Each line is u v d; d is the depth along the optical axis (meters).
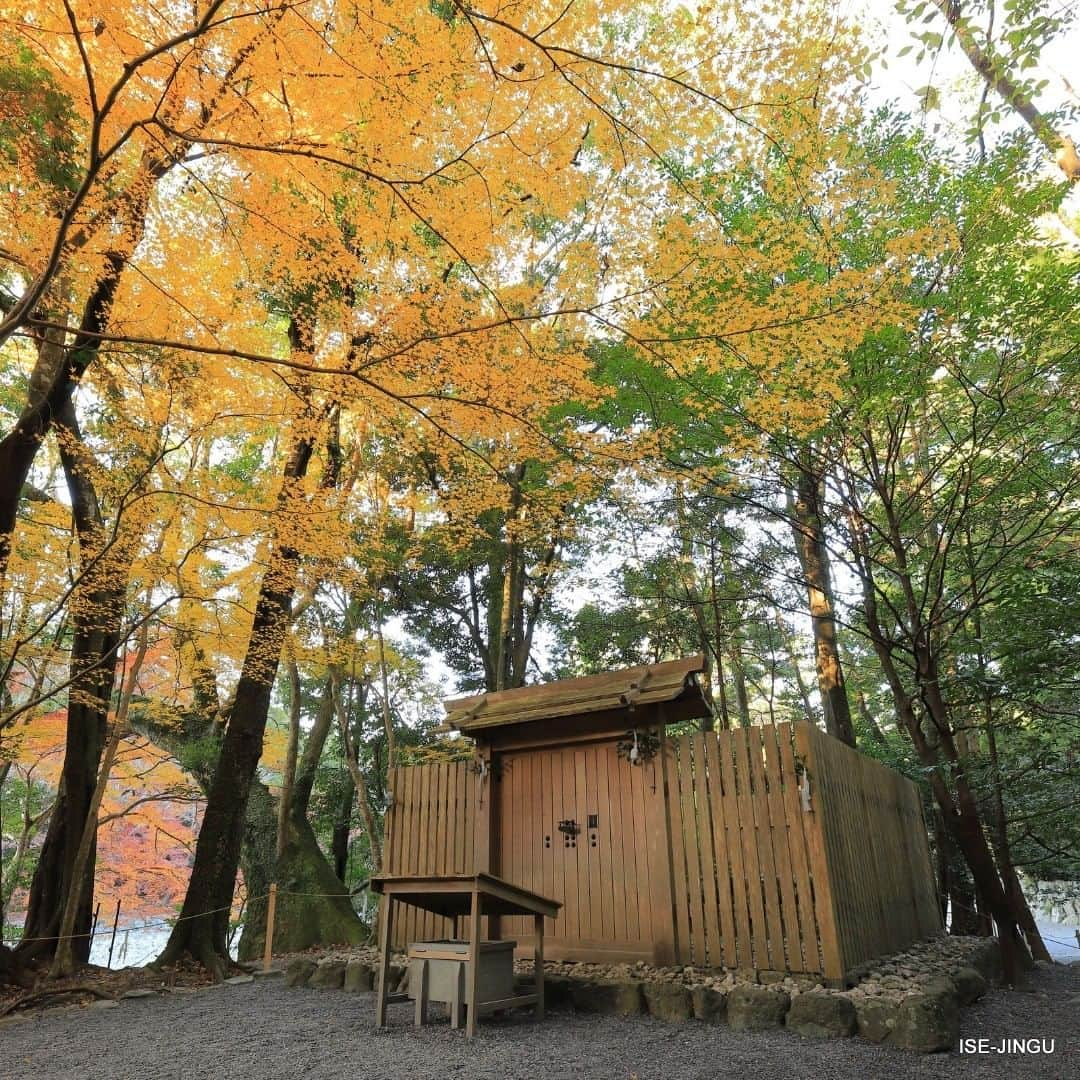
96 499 9.68
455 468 9.70
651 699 6.55
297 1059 4.83
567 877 6.87
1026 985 7.31
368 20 4.55
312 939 12.72
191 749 13.24
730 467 9.95
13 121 5.99
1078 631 7.47
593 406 7.54
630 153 5.34
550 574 14.28
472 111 5.23
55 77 5.88
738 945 5.95
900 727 13.47
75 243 6.60
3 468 7.83
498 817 7.43
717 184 6.70
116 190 7.09
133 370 8.47
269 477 10.85
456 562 14.23
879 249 7.67
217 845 9.43
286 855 13.68
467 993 5.38
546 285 7.21
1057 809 9.74
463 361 5.95
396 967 7.07
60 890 8.88
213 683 12.94
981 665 8.20
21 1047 5.55
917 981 5.63
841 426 8.57
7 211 6.41
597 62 4.07
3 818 16.47
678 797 6.50
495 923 7.14
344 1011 6.30
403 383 6.63
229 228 6.82
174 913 19.80
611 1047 4.86
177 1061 4.91
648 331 5.59
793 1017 5.16
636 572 15.18
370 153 5.37
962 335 8.18
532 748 7.39
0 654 8.54
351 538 10.14
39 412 8.04
